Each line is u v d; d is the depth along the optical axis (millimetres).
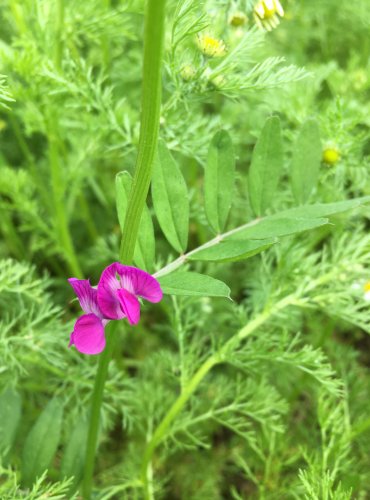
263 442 195
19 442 203
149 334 256
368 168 183
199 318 225
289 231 115
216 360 158
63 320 253
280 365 213
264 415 184
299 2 251
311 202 176
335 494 131
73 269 230
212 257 118
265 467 191
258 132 190
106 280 100
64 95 184
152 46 86
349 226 201
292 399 221
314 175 143
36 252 276
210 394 221
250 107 237
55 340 170
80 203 260
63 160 264
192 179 231
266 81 142
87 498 156
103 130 195
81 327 102
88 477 152
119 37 225
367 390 216
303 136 141
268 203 133
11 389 161
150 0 82
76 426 155
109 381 185
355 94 215
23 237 289
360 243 161
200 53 142
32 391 209
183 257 121
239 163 271
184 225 121
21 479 147
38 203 276
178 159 264
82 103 177
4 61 179
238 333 157
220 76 142
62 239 223
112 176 275
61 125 228
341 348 224
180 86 144
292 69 142
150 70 89
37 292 176
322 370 151
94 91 175
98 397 136
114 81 249
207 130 175
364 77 213
